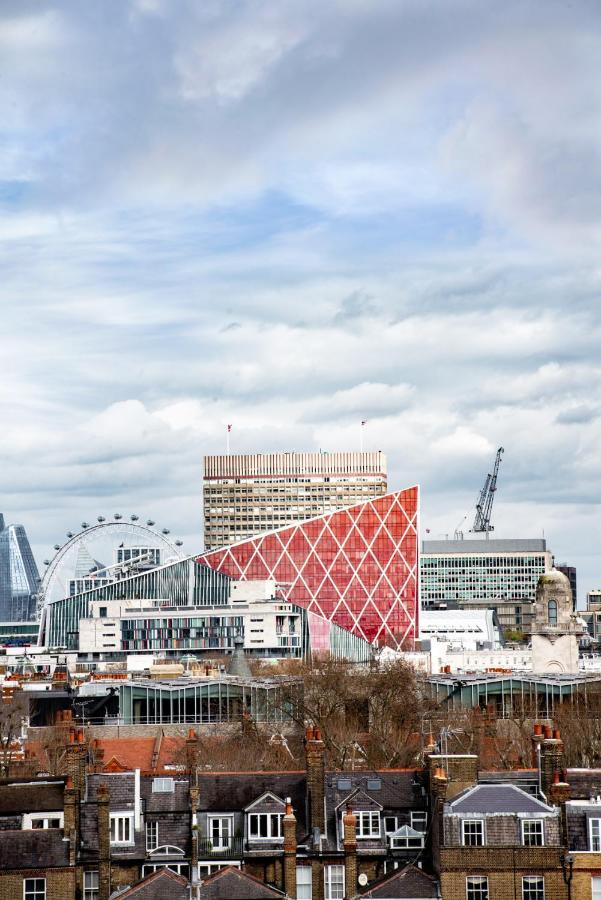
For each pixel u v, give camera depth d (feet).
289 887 583.17
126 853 589.73
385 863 591.37
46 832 572.51
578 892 551.18
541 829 556.92
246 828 598.75
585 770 620.90
